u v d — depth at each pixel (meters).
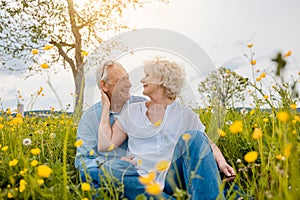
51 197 1.87
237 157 2.85
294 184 1.46
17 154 2.61
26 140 2.69
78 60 12.20
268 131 2.90
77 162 2.54
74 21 12.67
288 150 1.50
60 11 13.09
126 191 2.13
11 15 13.42
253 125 3.17
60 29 13.36
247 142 2.92
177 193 1.53
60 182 2.15
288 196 1.33
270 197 1.41
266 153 2.36
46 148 3.26
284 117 1.47
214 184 2.00
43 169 1.66
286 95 2.64
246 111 3.48
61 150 3.24
